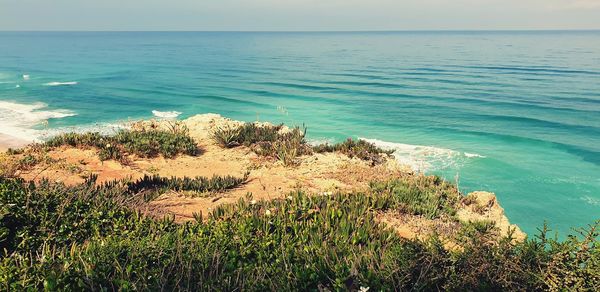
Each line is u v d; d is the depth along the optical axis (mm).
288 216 9023
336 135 34031
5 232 6637
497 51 139000
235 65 98562
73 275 5508
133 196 10117
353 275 6043
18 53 132375
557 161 27125
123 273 5711
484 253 6066
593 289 5262
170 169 14953
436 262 6168
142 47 179500
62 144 16266
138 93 56406
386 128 36750
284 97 53656
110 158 15125
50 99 50312
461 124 38344
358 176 14172
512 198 20953
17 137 31781
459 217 11047
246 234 7676
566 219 18688
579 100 49562
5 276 5262
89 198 9062
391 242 7676
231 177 13320
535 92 55719
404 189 11961
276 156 16531
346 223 8516
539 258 5859
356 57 120625
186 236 7574
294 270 6355
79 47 173500
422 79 70562
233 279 5953
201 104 49094
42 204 7992
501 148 30359
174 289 5195
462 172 24594
